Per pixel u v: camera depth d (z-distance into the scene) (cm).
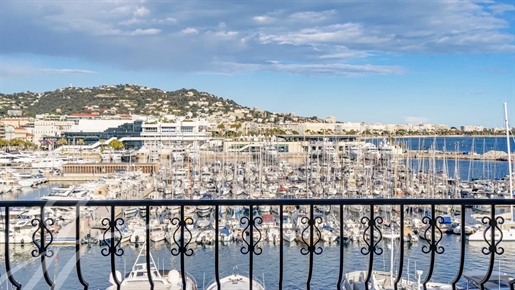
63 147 9919
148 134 11525
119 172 6669
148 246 384
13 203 361
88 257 1560
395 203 373
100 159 9356
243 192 4553
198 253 2434
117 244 376
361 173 5447
